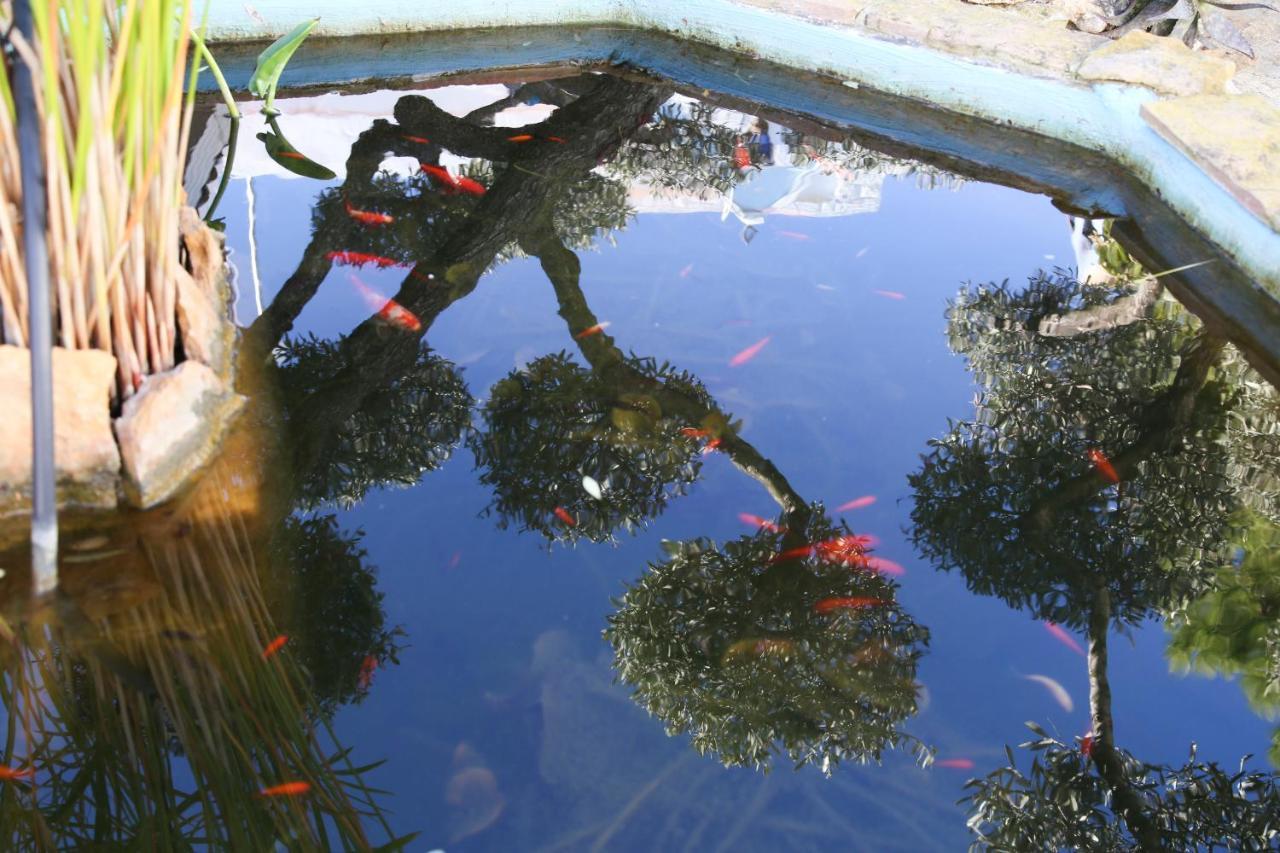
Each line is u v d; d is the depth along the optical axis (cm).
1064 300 279
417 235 285
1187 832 156
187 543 191
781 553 200
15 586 178
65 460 188
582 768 156
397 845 143
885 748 164
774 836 147
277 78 323
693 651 178
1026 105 313
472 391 235
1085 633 188
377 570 190
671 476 217
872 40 331
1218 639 190
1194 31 317
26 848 138
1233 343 256
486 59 362
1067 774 162
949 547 206
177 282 212
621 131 338
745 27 350
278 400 227
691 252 290
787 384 246
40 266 141
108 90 177
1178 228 280
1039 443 235
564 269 278
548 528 202
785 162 327
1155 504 218
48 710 158
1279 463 230
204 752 153
